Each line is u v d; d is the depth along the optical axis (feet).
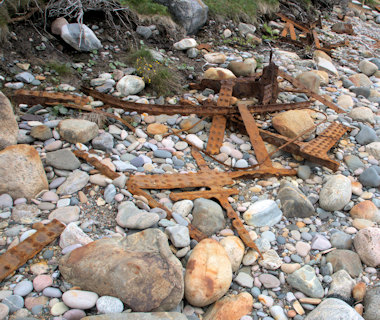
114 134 14.52
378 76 25.23
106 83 17.25
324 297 9.76
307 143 14.88
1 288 8.67
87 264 8.73
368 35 35.86
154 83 18.15
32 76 16.42
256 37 26.14
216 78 19.25
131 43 20.35
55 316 8.19
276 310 9.19
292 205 12.26
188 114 16.16
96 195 11.78
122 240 9.61
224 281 9.18
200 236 10.71
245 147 15.20
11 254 9.21
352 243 11.29
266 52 25.21
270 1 30.04
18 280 8.91
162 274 8.55
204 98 18.08
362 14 41.96
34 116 14.49
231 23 26.17
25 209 10.69
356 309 9.38
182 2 22.58
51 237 9.92
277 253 10.93
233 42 24.99
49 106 15.35
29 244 9.57
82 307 8.28
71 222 10.36
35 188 11.21
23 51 17.21
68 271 8.93
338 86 22.43
